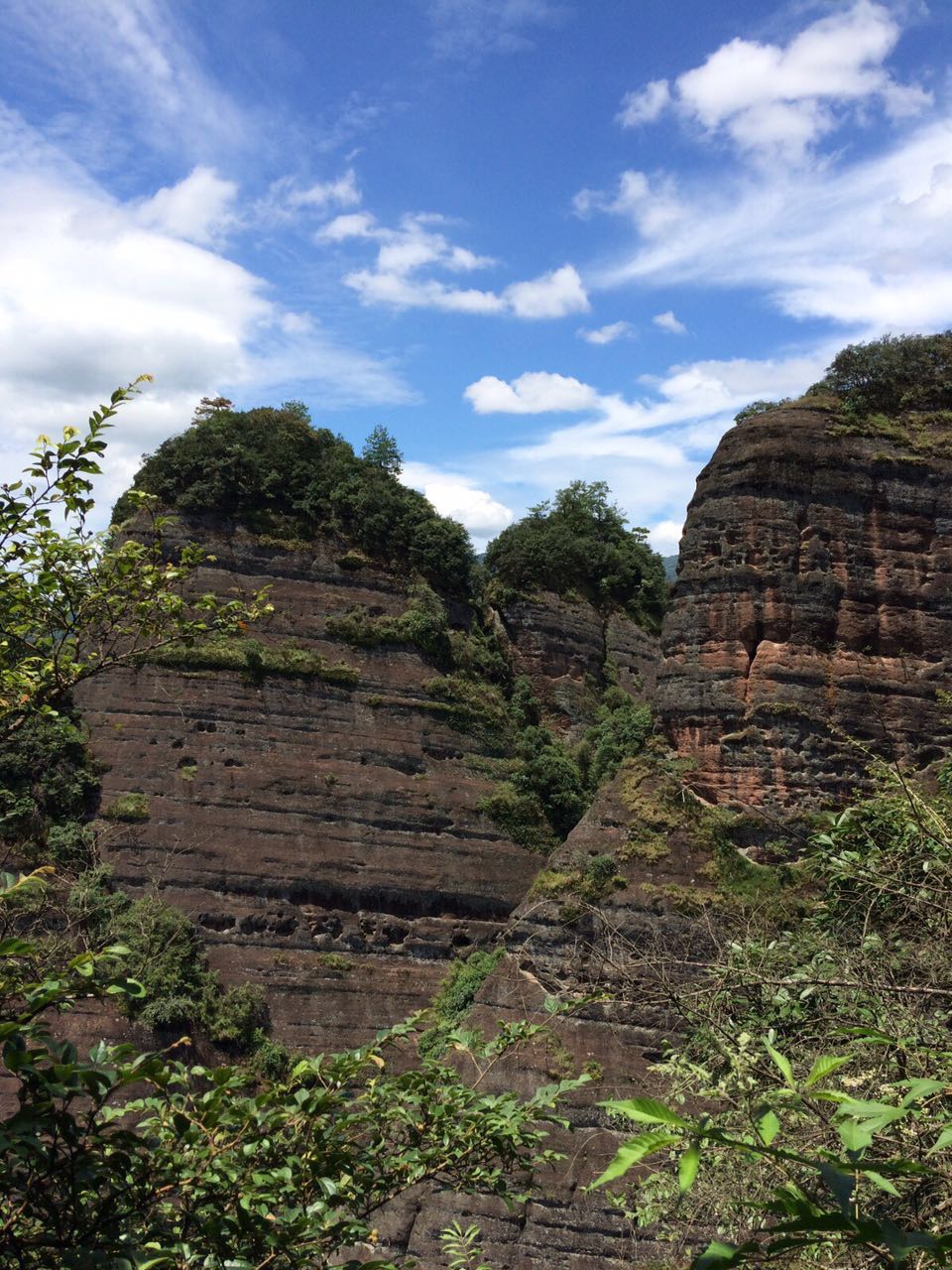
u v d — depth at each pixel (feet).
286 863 179.32
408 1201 117.60
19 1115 29.27
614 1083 116.78
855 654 142.51
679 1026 118.11
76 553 53.21
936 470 146.92
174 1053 149.69
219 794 181.06
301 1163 39.22
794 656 142.10
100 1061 34.19
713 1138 20.29
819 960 53.62
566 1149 114.11
